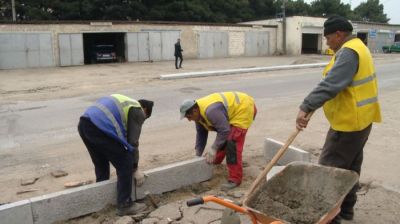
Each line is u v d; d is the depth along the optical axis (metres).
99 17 42.88
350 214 4.05
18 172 5.72
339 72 3.28
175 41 30.64
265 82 15.70
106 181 4.45
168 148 6.81
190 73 18.50
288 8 59.25
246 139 7.36
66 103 11.23
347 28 3.45
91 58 29.50
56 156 6.45
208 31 32.53
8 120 9.17
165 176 4.80
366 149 6.64
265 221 3.05
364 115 3.45
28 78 18.55
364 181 5.17
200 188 5.01
